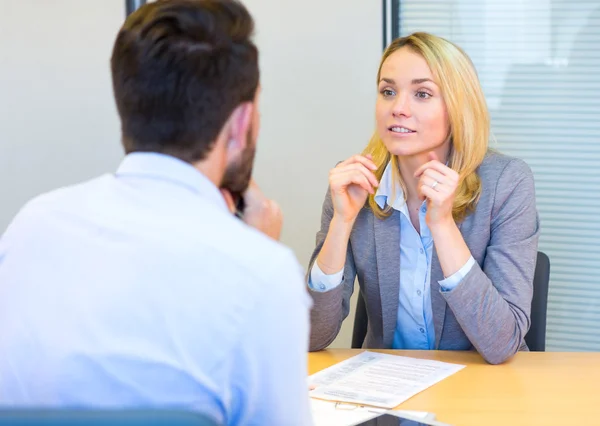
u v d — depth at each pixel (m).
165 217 0.88
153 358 0.82
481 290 1.69
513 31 2.86
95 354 0.83
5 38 3.17
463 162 1.86
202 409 0.83
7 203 3.25
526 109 2.88
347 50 3.01
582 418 1.35
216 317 0.83
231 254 0.84
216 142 0.94
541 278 1.99
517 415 1.37
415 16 2.94
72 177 3.23
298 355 0.86
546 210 2.89
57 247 0.89
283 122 3.08
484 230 1.88
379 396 1.46
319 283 1.84
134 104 0.93
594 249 2.87
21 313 0.87
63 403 0.84
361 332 2.11
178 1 0.94
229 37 0.93
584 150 2.85
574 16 2.80
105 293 0.84
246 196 1.24
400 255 1.95
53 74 3.18
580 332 2.90
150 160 0.93
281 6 3.02
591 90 2.82
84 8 3.14
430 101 1.82
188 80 0.91
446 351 1.80
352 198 1.84
